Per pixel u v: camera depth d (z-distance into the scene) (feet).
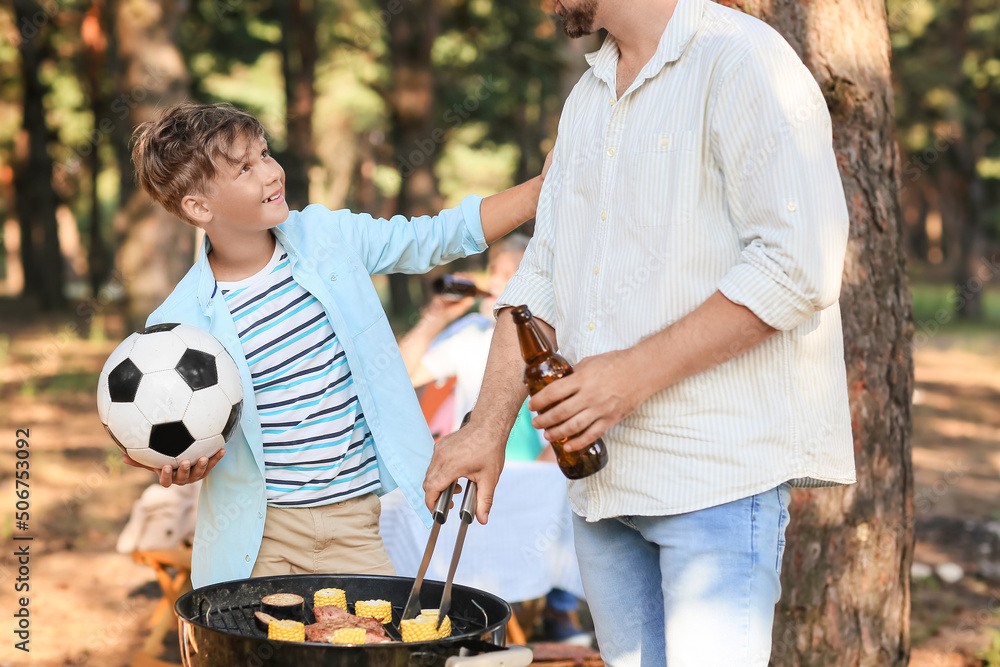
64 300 69.92
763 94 4.97
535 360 5.34
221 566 7.13
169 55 31.91
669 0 5.46
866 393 8.75
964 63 67.62
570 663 11.13
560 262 5.93
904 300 9.04
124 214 34.30
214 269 7.38
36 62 64.95
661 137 5.30
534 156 60.44
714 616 5.16
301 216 7.55
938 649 12.60
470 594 5.73
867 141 8.70
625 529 5.85
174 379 6.42
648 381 4.97
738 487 5.17
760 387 5.19
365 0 56.44
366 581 6.09
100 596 14.52
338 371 7.30
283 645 4.60
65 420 30.55
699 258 5.22
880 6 8.93
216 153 6.72
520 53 46.78
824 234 4.85
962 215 70.79
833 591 8.78
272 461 7.11
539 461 12.09
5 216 100.32
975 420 32.71
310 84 54.24
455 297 12.19
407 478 7.39
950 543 18.03
